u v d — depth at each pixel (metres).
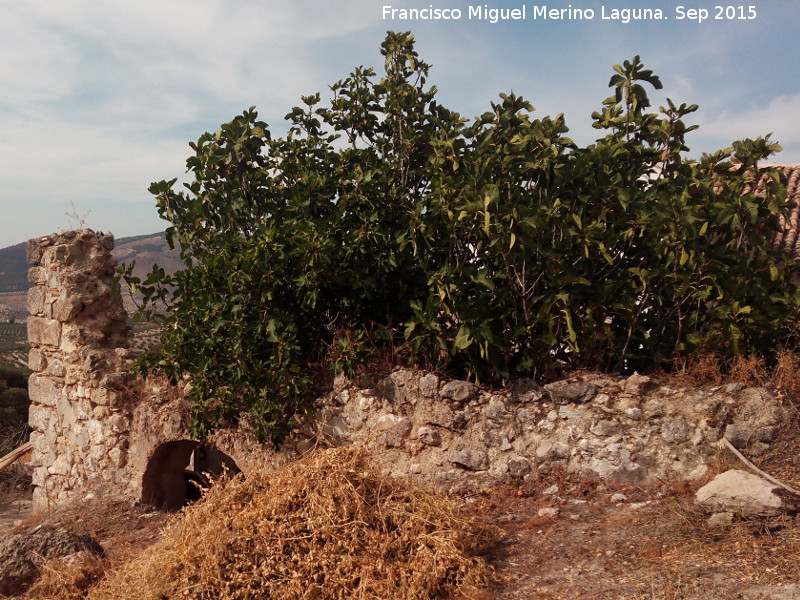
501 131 8.35
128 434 9.59
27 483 14.25
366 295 7.87
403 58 9.52
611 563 5.07
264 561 4.98
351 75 9.47
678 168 7.84
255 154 9.02
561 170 7.62
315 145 9.14
